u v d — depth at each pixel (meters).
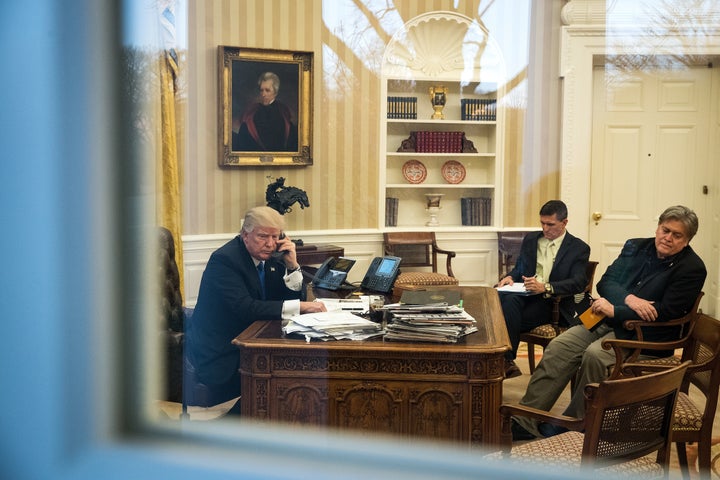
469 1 5.65
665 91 5.57
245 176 5.00
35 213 0.40
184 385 2.13
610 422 1.76
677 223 3.13
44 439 0.40
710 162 5.59
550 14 5.76
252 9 5.06
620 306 3.19
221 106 4.80
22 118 0.39
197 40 4.86
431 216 5.77
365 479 0.38
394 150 5.70
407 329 2.29
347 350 2.24
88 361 0.40
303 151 5.34
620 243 5.79
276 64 5.19
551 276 3.93
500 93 5.79
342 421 2.24
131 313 0.42
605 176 5.76
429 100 5.76
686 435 2.41
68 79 0.39
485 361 2.20
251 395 2.26
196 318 2.72
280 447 0.39
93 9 0.40
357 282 3.48
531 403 3.29
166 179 2.25
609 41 5.59
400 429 2.22
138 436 0.41
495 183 5.79
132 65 0.42
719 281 5.30
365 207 5.59
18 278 0.40
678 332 3.11
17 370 0.40
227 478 0.39
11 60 0.39
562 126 5.80
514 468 0.39
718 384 2.43
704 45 5.61
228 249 2.84
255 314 2.70
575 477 0.40
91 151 0.40
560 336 3.36
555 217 3.98
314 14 5.27
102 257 0.41
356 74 5.48
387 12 5.55
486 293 3.41
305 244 5.49
